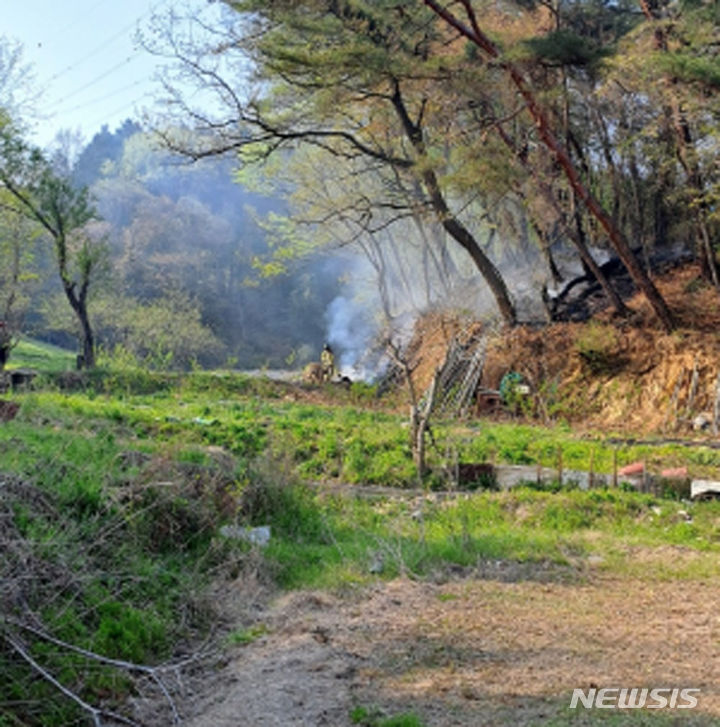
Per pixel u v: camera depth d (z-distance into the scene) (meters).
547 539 12.15
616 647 7.74
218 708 6.54
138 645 7.35
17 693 6.34
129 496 9.59
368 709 6.33
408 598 9.20
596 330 29.88
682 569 10.88
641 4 27.00
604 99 29.77
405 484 15.76
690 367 27.25
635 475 15.63
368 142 34.66
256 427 18.95
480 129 28.86
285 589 9.49
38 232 38.22
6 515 7.81
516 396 27.97
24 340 63.09
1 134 34.06
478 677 6.96
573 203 30.66
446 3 29.34
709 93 25.41
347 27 26.84
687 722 6.02
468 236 31.91
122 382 28.41
